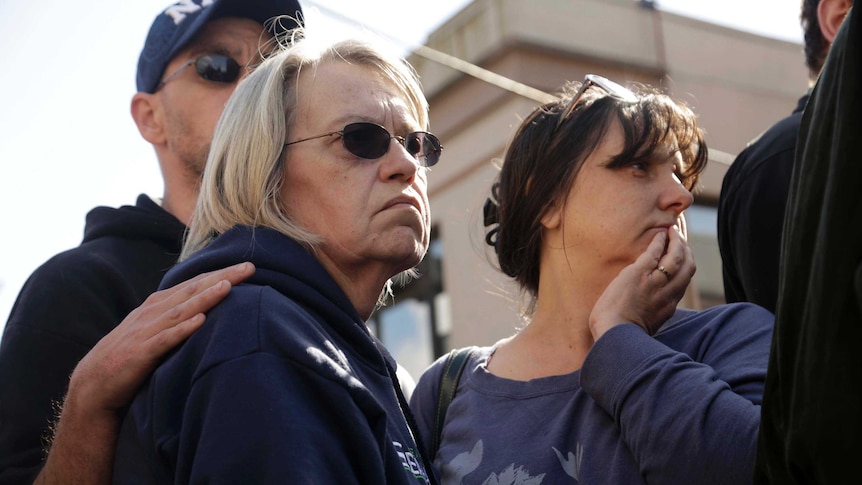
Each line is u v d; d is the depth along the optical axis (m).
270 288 1.75
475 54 8.86
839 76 1.28
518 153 2.41
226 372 1.59
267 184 1.94
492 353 2.43
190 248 2.04
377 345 2.03
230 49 3.05
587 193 2.27
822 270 1.27
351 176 1.93
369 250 1.92
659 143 2.24
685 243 2.24
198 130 2.99
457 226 8.88
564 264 2.32
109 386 1.79
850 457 1.29
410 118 2.04
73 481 1.88
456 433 2.24
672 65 9.37
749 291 2.54
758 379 1.98
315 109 1.96
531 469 2.07
